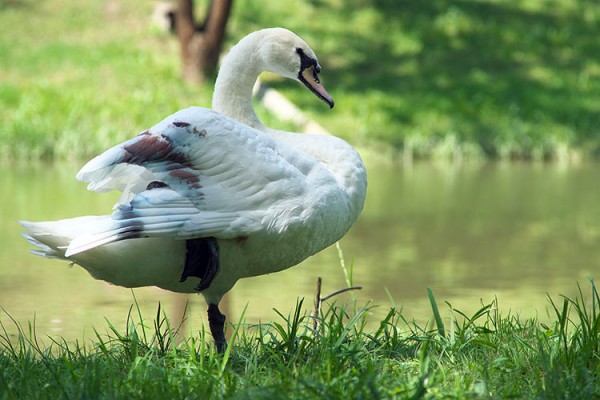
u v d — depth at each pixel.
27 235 7.45
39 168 21.70
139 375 6.69
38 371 7.02
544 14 34.16
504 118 27.03
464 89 28.86
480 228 15.91
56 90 26.19
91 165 6.93
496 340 7.90
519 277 12.43
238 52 8.32
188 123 7.10
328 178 7.47
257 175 7.16
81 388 6.36
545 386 6.48
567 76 30.45
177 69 28.17
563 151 25.72
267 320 10.09
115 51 29.33
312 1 33.56
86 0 32.47
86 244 6.82
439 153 25.27
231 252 7.31
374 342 7.75
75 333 9.44
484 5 34.31
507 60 31.12
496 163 24.73
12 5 31.94
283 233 7.23
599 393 6.42
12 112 25.02
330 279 12.27
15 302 10.82
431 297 8.24
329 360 6.68
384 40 31.72
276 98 25.00
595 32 33.44
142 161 6.98
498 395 6.39
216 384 6.48
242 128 7.25
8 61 28.47
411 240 14.93
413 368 7.04
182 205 7.02
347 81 29.11
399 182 20.97
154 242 7.14
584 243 14.74
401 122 26.50
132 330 7.98
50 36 30.42
